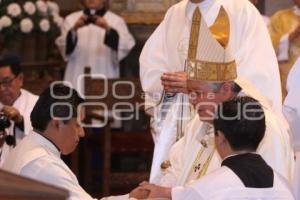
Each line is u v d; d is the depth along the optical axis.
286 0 14.41
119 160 14.28
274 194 5.42
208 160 6.76
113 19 14.62
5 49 13.66
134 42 14.60
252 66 8.12
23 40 14.48
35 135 6.28
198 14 7.17
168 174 7.14
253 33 8.30
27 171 6.05
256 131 5.52
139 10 14.75
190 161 6.88
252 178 5.44
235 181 5.43
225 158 5.60
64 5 15.63
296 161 6.67
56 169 6.09
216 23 7.55
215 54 6.91
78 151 12.80
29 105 9.80
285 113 6.72
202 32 7.06
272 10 14.44
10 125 8.99
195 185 5.51
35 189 3.69
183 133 8.14
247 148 5.56
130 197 6.29
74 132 6.28
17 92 9.81
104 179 12.01
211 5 8.48
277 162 6.38
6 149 9.09
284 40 12.50
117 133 12.87
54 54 14.80
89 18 14.58
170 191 6.17
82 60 14.66
